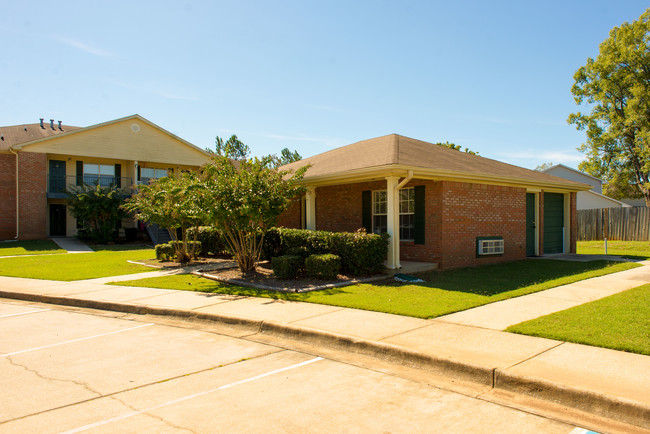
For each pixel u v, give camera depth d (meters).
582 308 6.92
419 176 11.12
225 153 11.45
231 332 6.75
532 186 14.47
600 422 3.63
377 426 3.57
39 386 4.53
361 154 13.69
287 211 17.09
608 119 30.81
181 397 4.21
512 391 4.25
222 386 4.49
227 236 12.88
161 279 11.45
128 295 9.25
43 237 24.75
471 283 9.63
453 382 4.57
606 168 31.55
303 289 9.23
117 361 5.34
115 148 26.89
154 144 28.19
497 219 13.23
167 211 14.59
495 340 5.45
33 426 3.62
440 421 3.65
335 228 14.91
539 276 10.42
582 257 14.67
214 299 8.65
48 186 26.06
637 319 6.12
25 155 24.31
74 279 11.71
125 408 3.97
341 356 5.48
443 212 11.69
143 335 6.60
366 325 6.33
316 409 3.91
